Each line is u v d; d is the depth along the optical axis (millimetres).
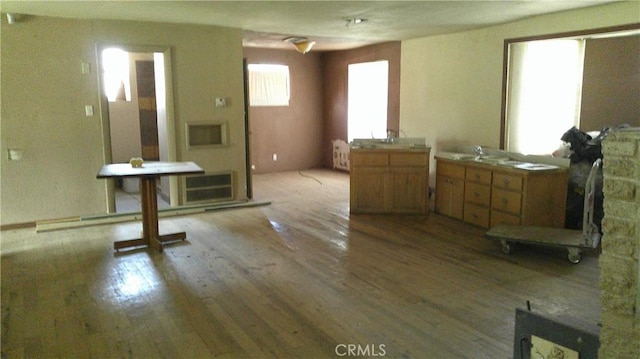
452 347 2697
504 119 5602
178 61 5852
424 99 6844
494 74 5676
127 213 5613
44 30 5172
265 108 8992
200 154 6148
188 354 2641
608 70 5859
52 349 2703
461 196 5453
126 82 7750
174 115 5914
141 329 2934
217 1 4375
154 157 8055
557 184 4727
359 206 5832
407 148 5645
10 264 4105
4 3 4457
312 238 4840
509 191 4777
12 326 2979
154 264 4086
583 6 4574
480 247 4523
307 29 6121
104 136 5594
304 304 3273
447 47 6348
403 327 2938
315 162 9703
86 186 5578
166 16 5230
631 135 1807
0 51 5008
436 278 3740
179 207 5926
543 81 5812
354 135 8898
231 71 6211
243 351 2668
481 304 3262
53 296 3430
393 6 4578
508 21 5359
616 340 1915
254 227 5273
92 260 4203
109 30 5453
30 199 5320
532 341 2186
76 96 5410
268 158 9180
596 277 3752
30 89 5188
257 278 3754
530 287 3559
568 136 4930
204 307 3236
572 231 4355
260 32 6441
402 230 5121
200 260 4188
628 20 4344
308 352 2654
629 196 1835
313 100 9539
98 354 2645
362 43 7789
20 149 5207
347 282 3662
